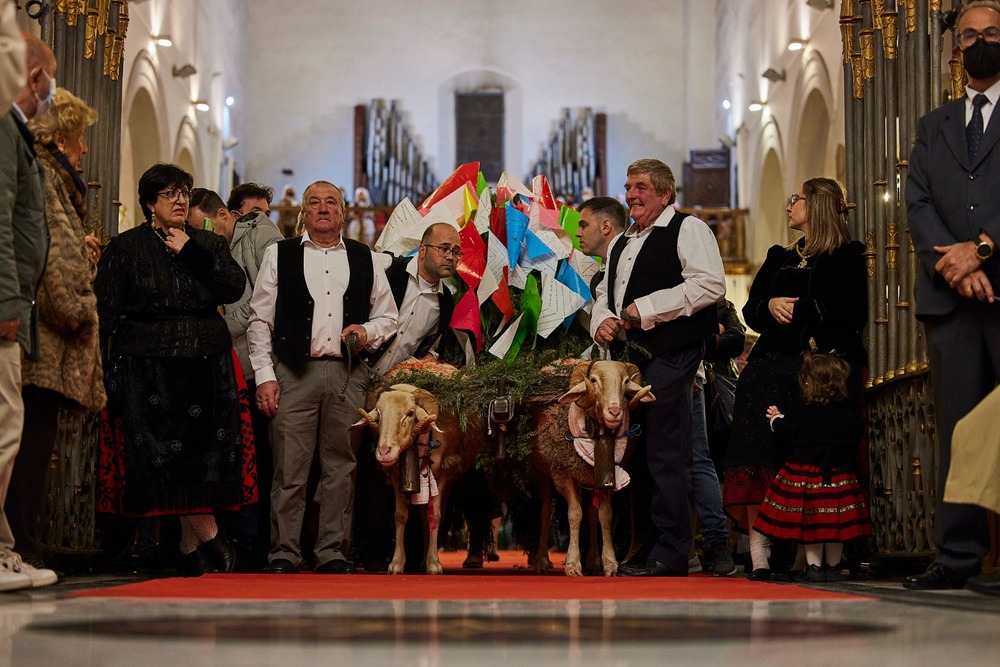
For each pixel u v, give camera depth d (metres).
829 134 15.45
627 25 24.94
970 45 3.99
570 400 5.14
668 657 1.77
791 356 5.22
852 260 5.22
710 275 5.29
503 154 24.73
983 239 3.81
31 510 4.35
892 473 5.43
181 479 5.05
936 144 4.09
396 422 5.05
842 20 6.12
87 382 4.37
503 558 9.22
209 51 20.70
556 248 6.35
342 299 5.68
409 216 6.75
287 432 5.55
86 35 6.13
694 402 6.04
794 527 4.83
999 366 3.86
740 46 21.20
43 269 4.01
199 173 20.23
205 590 3.64
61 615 2.59
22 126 3.85
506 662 1.70
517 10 25.08
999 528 4.93
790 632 2.19
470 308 6.06
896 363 5.57
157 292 5.16
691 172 22.23
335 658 1.75
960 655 1.81
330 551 5.49
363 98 24.73
